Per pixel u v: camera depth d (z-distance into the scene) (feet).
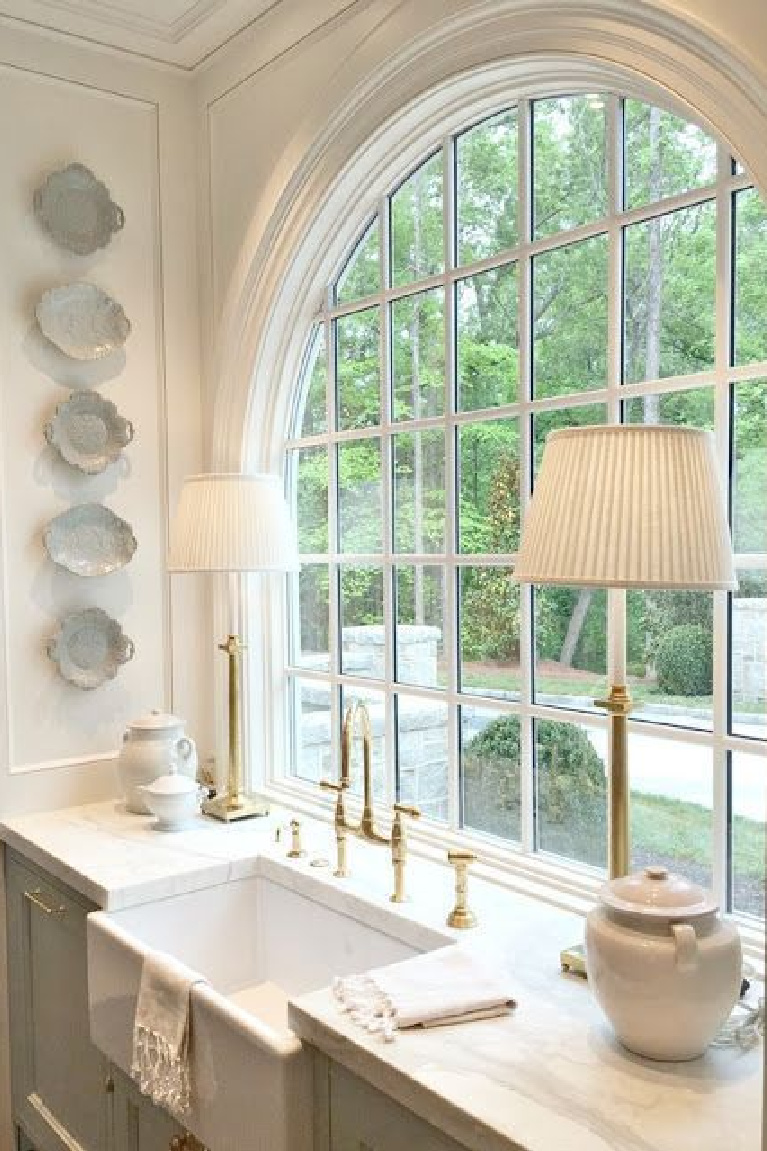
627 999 4.18
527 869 6.62
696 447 4.34
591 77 6.06
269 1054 4.75
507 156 6.98
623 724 4.95
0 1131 8.71
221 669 9.34
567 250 6.53
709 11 4.96
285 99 8.17
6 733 8.50
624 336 6.16
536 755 6.81
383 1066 4.25
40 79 8.61
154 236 9.30
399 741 8.05
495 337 7.08
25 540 8.61
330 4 7.59
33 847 7.70
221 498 7.66
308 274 8.50
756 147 4.79
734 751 5.55
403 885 6.56
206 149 9.29
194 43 8.88
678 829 5.91
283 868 7.09
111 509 9.08
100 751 9.04
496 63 6.31
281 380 8.95
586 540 4.23
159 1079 5.52
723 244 5.51
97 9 8.36
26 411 8.61
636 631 6.15
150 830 8.04
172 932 6.96
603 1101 3.94
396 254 8.02
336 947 6.62
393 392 8.05
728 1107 3.91
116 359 9.09
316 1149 4.82
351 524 8.55
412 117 7.18
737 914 5.59
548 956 5.40
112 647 9.05
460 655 7.43
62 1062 7.62
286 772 9.35
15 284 8.55
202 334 9.52
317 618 9.00
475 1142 3.83
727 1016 4.26
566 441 4.46
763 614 5.41
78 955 7.26
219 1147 5.16
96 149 8.94
